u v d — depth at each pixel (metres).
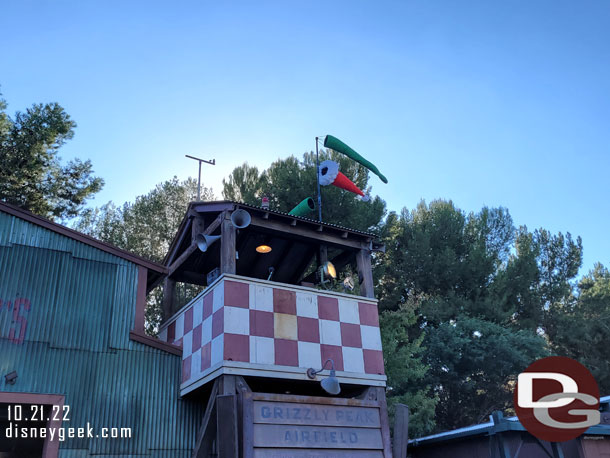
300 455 7.99
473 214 29.95
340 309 9.93
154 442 9.05
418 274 26.31
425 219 29.20
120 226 21.80
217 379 8.44
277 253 12.59
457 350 23.30
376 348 10.02
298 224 10.32
